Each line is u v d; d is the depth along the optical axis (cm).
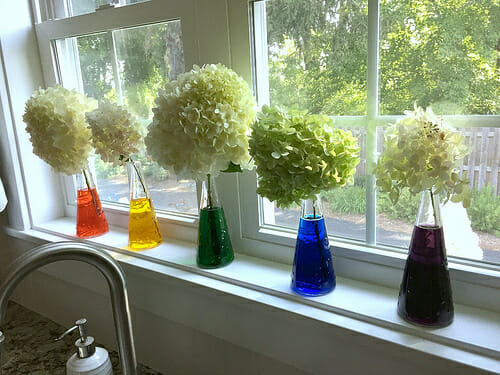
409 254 66
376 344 64
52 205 129
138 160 111
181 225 105
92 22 104
